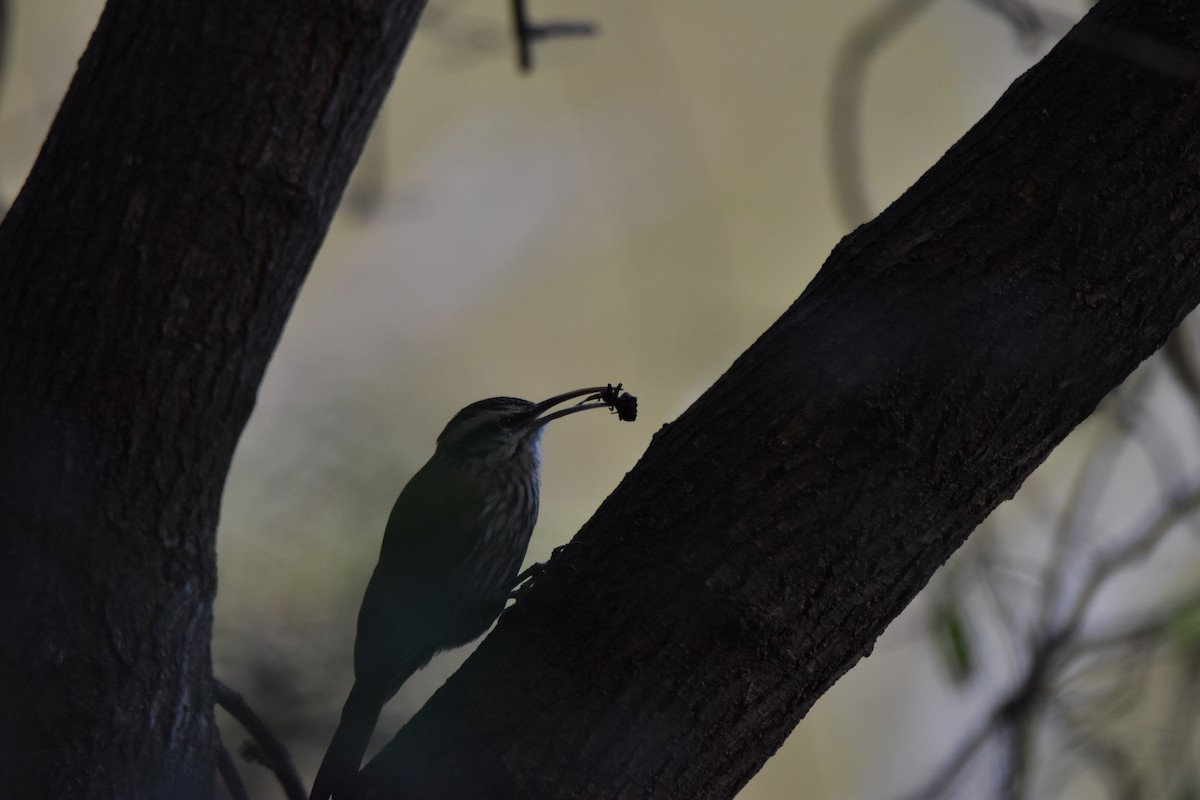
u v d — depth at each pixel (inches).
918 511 250.4
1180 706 260.1
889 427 250.2
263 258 252.7
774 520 250.4
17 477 251.9
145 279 252.2
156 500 252.2
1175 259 250.4
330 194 253.1
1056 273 250.2
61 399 251.9
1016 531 267.1
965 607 259.9
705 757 250.4
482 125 323.6
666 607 250.4
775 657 250.4
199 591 252.5
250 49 252.7
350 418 264.8
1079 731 259.8
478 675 250.8
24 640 251.6
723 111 323.0
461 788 250.4
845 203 260.8
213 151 252.5
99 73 252.8
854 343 250.5
